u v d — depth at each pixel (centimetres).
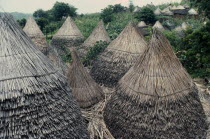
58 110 519
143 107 673
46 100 501
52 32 4341
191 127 663
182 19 5131
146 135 652
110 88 1053
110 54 1118
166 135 640
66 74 1025
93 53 1675
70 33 2252
